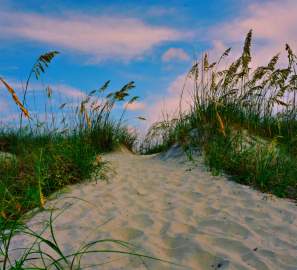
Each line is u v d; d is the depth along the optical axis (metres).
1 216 3.77
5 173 5.64
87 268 2.97
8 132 9.67
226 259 3.14
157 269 3.01
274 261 3.18
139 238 3.64
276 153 6.66
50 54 4.01
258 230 3.91
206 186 5.73
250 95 8.29
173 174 6.64
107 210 4.56
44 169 5.63
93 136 10.15
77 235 3.69
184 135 8.45
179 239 3.59
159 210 4.58
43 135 8.64
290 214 4.48
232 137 7.59
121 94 7.94
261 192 5.41
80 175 6.05
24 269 2.61
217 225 4.06
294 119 8.66
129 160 8.78
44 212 4.45
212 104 8.18
